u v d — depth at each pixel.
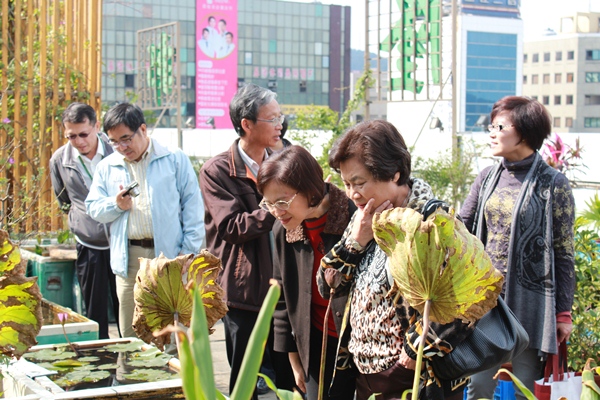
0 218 5.90
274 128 3.80
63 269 5.93
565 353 3.41
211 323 1.70
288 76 55.09
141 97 18.86
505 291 3.40
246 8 53.53
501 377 3.50
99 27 7.36
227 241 3.69
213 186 3.79
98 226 5.10
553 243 3.35
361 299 2.40
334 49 56.22
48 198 7.00
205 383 1.07
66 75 7.17
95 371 2.99
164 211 4.36
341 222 2.81
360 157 2.28
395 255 1.54
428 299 1.52
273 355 3.64
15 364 2.99
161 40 17.78
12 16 7.40
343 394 2.67
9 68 7.06
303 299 2.92
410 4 9.91
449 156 9.40
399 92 11.21
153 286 1.63
